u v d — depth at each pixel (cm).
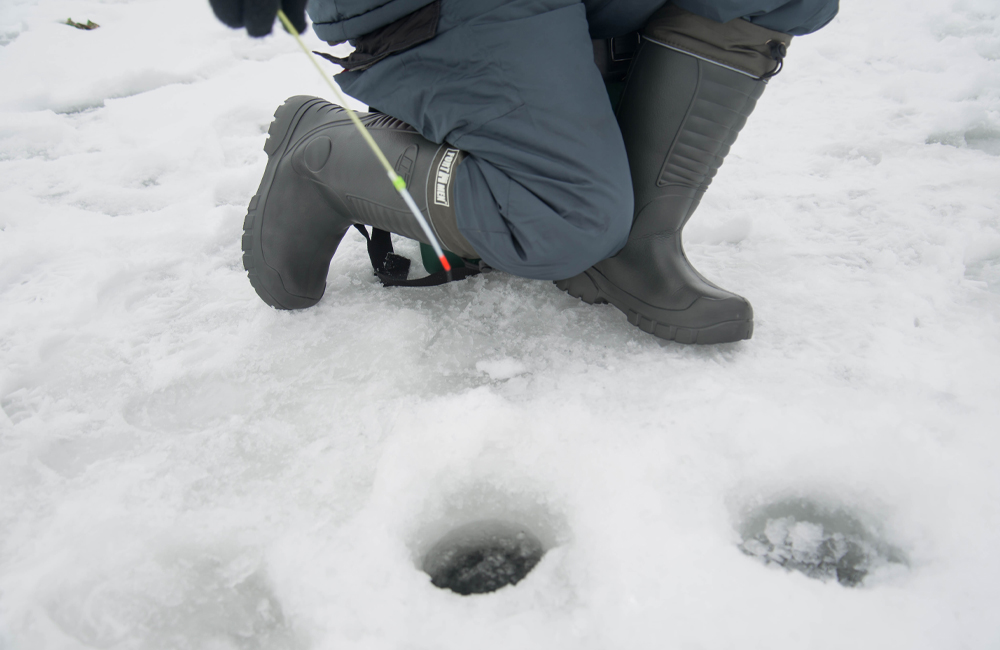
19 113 278
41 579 96
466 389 129
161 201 214
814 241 167
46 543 104
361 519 104
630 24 125
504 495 108
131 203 213
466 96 115
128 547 102
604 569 93
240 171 222
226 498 110
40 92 298
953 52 267
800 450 107
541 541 102
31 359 143
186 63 328
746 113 126
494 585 97
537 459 112
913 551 95
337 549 99
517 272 126
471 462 113
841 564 95
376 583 94
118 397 135
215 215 194
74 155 244
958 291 144
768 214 178
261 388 135
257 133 262
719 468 106
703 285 131
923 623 83
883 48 283
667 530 97
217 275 176
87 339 153
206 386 137
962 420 111
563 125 113
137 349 149
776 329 138
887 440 107
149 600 95
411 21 114
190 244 186
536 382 129
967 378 120
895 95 243
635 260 133
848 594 88
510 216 116
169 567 100
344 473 113
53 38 371
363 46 125
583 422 116
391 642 86
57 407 133
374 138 135
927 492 100
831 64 274
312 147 142
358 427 122
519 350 139
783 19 115
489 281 162
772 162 207
